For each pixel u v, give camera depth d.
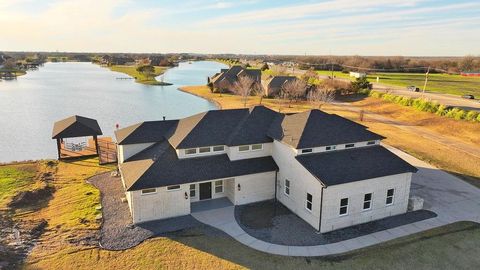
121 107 71.56
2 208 24.27
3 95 87.56
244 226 22.25
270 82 85.31
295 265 18.36
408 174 23.86
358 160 23.91
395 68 159.12
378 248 19.89
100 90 100.88
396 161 24.50
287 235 21.23
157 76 153.12
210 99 82.56
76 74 165.88
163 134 28.98
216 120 27.62
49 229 21.73
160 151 25.69
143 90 101.88
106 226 21.98
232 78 96.81
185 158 24.94
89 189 27.75
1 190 27.59
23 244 19.84
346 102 77.44
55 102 77.12
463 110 50.16
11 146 42.88
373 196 22.88
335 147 24.66
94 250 19.38
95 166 33.59
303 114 26.88
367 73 144.25
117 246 19.78
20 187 28.33
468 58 155.50
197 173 23.88
